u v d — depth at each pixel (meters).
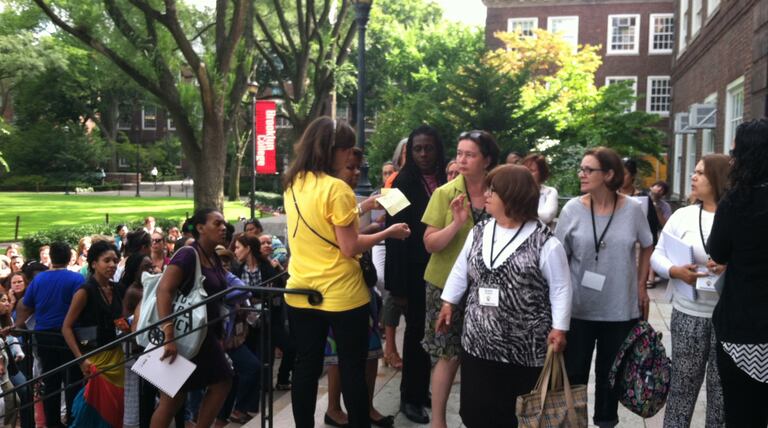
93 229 16.89
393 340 5.80
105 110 60.62
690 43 18.23
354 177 3.65
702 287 3.50
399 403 4.81
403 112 21.81
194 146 19.66
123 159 66.06
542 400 3.06
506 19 33.97
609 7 33.16
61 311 6.34
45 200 40.81
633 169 7.20
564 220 3.99
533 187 3.25
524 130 15.34
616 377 3.64
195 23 21.59
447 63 38.31
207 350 4.46
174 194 50.69
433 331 3.89
